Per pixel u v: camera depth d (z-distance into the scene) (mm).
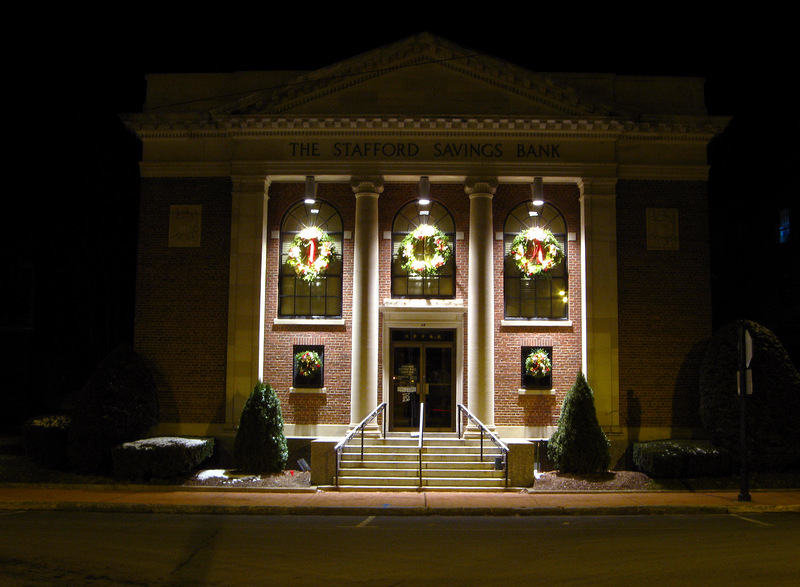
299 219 21734
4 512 14945
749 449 18422
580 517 14578
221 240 21359
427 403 21000
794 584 8852
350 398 20672
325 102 21312
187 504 15422
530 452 17891
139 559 10234
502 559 10297
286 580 9078
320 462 17969
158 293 21219
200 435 20484
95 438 18719
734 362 19000
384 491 17453
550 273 21391
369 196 21047
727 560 10180
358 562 10102
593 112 21031
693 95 22062
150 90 22469
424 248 21031
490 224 21016
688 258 21094
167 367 20859
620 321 20781
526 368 20609
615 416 20172
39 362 30984
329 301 21391
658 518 14359
